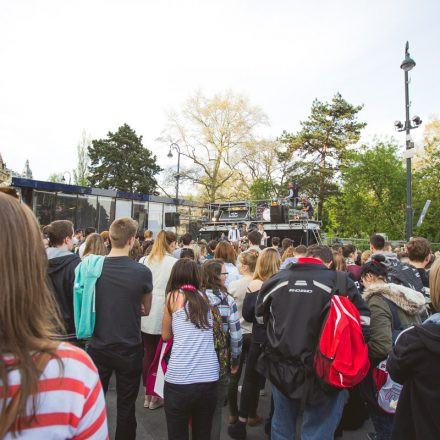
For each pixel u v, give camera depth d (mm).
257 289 3656
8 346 823
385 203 22188
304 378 2494
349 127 33688
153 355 4211
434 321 1754
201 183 31875
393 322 3076
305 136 33969
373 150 23047
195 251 6367
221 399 2941
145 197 19766
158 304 4113
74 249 7758
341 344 2383
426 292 4051
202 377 2658
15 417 785
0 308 832
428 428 1694
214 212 21547
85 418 899
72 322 3232
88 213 17688
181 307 2834
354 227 24312
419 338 1733
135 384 3049
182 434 2658
